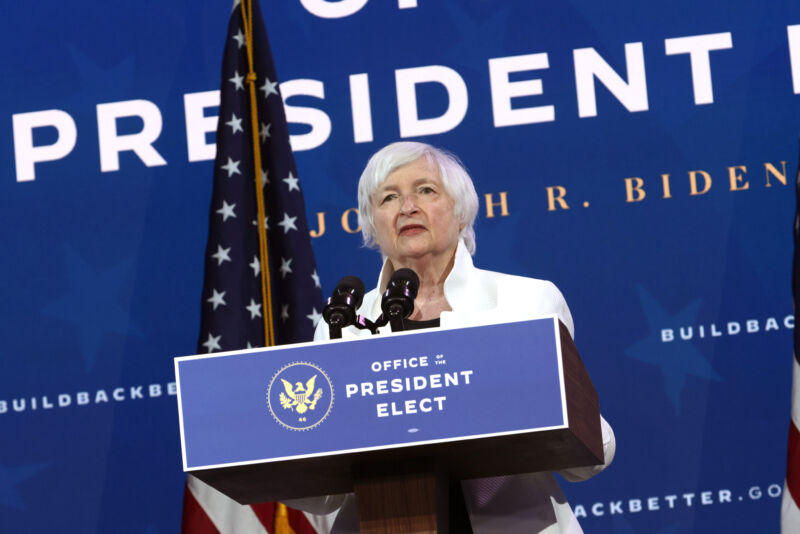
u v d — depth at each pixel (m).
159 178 12.62
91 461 12.05
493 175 12.30
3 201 12.65
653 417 11.67
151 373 12.22
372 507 5.03
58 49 12.92
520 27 12.54
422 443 4.71
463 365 4.75
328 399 4.82
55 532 11.94
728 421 11.57
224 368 4.91
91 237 12.52
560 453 5.08
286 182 11.91
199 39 12.88
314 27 12.76
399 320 5.73
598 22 12.44
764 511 11.38
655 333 11.84
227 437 4.86
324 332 7.58
